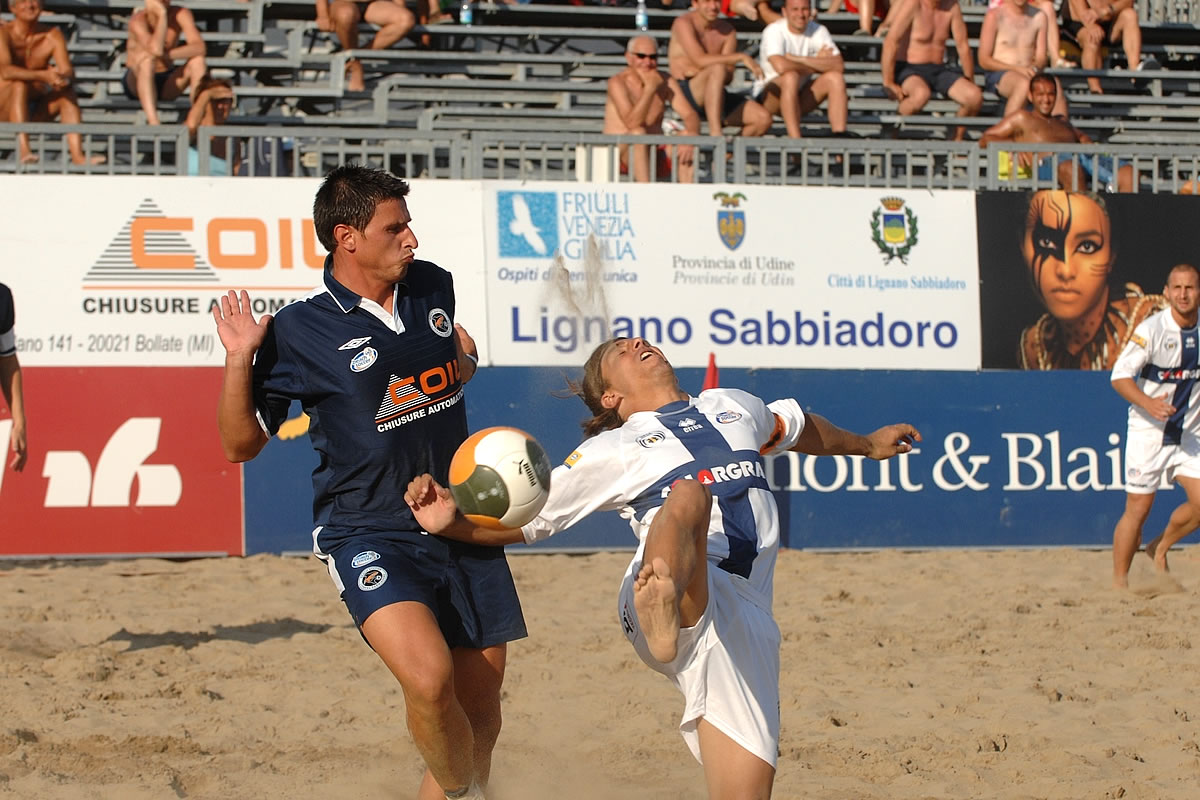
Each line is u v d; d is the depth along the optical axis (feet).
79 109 90.79
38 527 68.59
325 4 102.99
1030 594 60.70
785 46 92.94
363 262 26.18
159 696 41.52
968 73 99.76
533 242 72.13
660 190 73.31
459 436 27.61
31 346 68.95
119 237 69.72
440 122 96.22
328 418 26.68
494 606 27.43
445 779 25.43
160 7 92.94
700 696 23.80
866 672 45.39
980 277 74.95
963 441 74.33
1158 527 75.46
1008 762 34.99
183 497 69.97
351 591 25.63
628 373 27.48
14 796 31.32
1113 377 59.06
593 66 106.83
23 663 45.32
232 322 26.45
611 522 73.72
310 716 39.52
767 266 73.56
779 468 73.10
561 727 38.47
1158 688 43.04
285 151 85.97
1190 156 78.28
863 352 73.92
